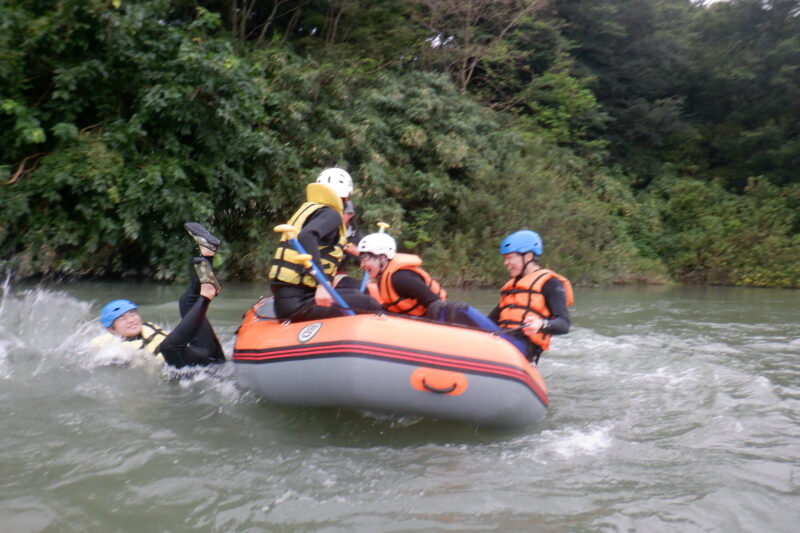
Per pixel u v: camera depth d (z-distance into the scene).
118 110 9.84
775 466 3.00
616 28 19.66
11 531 2.24
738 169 21.16
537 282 3.96
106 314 4.66
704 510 2.51
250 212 11.40
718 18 22.48
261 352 3.68
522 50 18.44
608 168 19.48
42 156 9.39
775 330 7.16
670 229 18.38
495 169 14.23
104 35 9.16
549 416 3.77
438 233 13.12
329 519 2.39
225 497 2.54
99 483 2.63
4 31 8.68
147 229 9.87
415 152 13.18
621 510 2.50
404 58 14.55
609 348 5.86
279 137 11.56
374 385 3.28
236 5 13.06
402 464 2.94
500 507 2.51
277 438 3.23
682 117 21.92
